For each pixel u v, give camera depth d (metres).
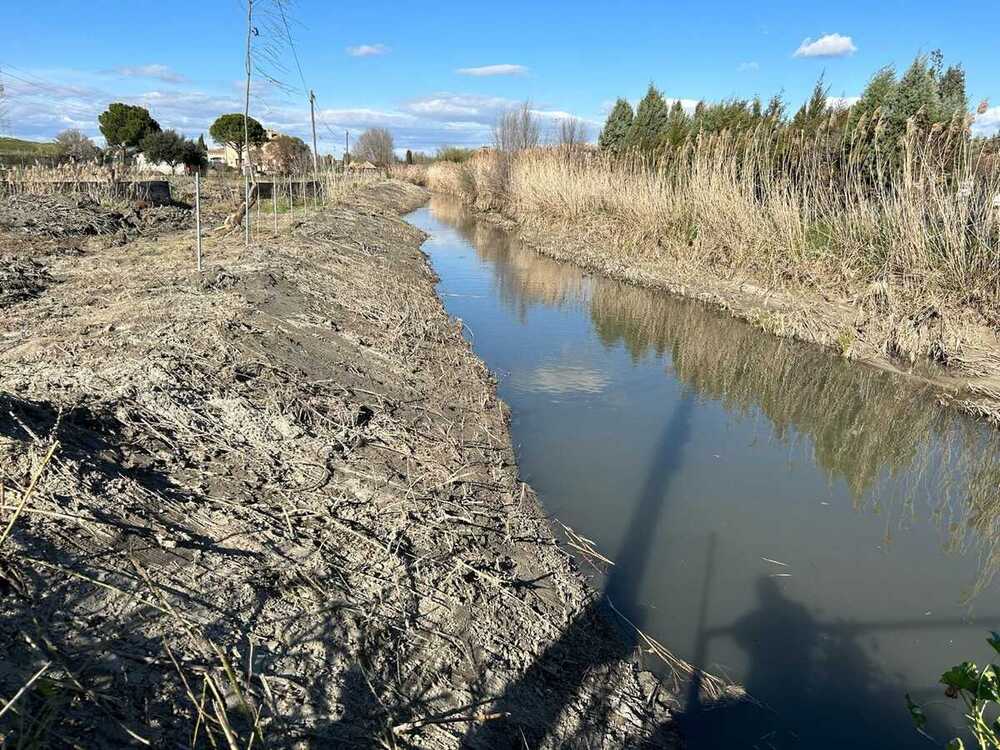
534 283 14.21
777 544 4.69
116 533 2.78
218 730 2.17
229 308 6.26
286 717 2.34
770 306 10.72
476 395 6.77
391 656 2.83
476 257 17.78
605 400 7.38
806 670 3.52
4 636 2.14
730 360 8.98
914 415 7.13
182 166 34.16
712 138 13.94
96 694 2.09
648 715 3.14
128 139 34.44
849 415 7.22
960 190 8.48
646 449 6.15
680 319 11.13
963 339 8.14
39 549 2.51
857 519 5.11
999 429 6.57
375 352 6.70
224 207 19.09
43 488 2.81
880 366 8.29
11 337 5.13
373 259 12.62
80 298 6.59
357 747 2.36
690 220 14.39
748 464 5.96
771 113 13.95
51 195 13.38
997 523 5.14
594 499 5.16
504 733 2.72
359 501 3.87
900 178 9.52
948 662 3.61
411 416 5.56
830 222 10.95
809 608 4.01
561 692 3.09
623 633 3.71
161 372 4.30
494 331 10.19
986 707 3.29
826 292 10.50
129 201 15.54
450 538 3.80
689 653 3.60
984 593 4.22
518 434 6.28
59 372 4.16
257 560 3.03
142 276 7.64
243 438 4.07
